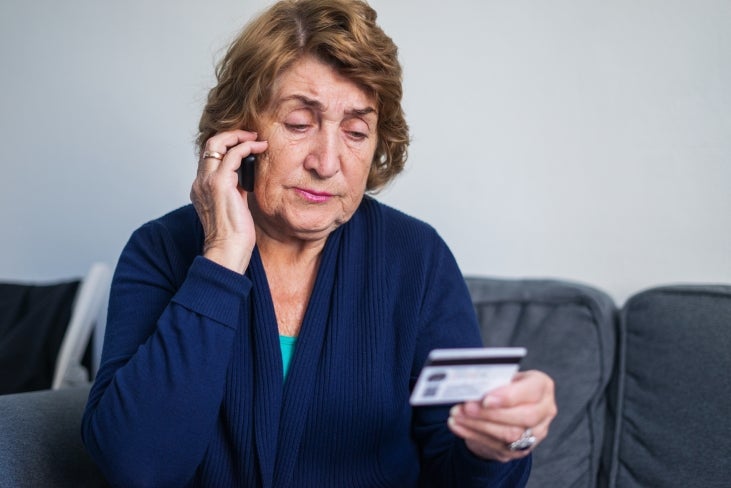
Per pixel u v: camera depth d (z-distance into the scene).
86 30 2.24
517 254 1.76
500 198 1.77
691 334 1.36
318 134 1.12
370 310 1.24
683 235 1.57
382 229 1.31
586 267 1.69
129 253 1.30
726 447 1.25
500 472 1.09
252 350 1.19
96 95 2.24
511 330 1.54
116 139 2.22
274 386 1.17
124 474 1.07
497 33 1.74
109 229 2.25
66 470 1.25
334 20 1.11
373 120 1.16
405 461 1.27
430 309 1.29
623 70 1.61
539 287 1.56
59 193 2.31
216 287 1.11
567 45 1.67
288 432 1.17
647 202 1.61
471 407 0.97
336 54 1.08
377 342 1.23
